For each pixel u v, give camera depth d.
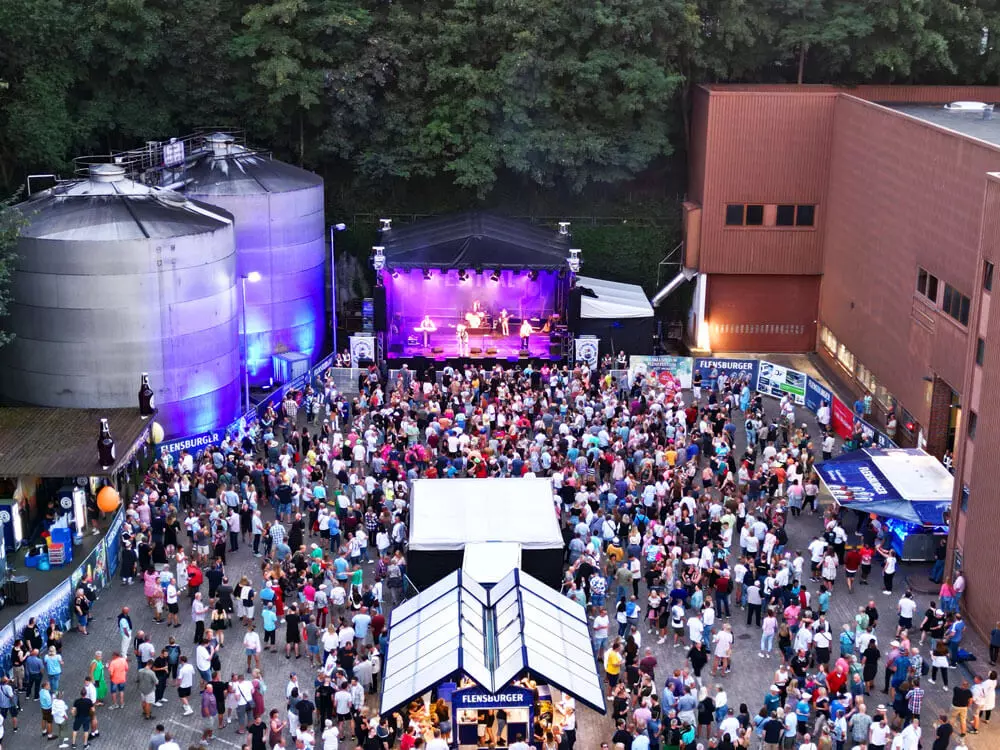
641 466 42.03
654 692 29.17
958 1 63.59
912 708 29.67
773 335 61.19
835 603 36.44
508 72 60.06
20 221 43.75
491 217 60.34
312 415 49.78
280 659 33.47
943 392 44.25
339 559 35.44
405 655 29.64
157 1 60.47
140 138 63.75
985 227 35.44
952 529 36.88
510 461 41.59
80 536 37.84
